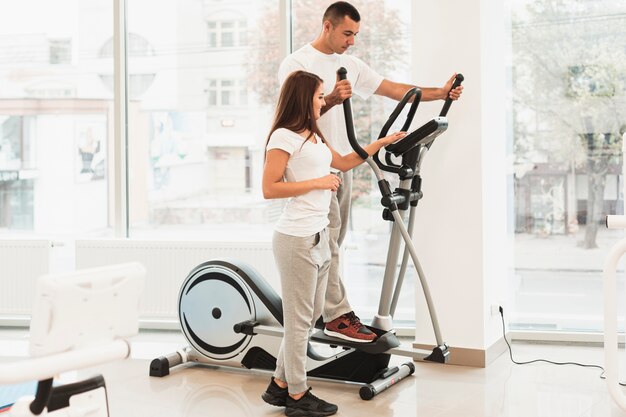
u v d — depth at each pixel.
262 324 4.15
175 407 3.72
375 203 5.23
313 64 3.90
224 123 5.46
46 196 5.69
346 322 3.89
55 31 5.61
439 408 3.66
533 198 4.99
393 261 3.96
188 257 5.25
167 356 4.33
